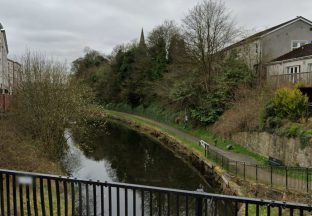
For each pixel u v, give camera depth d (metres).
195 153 26.77
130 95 60.91
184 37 39.34
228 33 38.03
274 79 28.55
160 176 23.11
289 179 16.81
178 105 42.97
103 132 41.88
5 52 50.47
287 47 37.56
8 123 20.42
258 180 17.05
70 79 24.00
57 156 21.94
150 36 57.31
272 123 21.33
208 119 33.91
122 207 14.52
